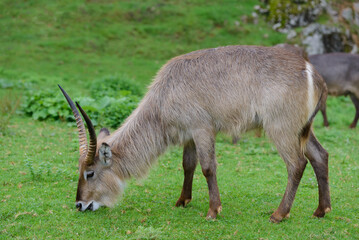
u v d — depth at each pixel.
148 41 32.44
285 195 9.33
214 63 9.41
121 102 18.19
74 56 29.75
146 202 10.54
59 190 10.86
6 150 13.72
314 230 8.93
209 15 34.72
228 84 9.20
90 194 9.34
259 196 11.18
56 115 17.88
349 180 12.69
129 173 9.58
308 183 12.30
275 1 34.88
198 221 9.30
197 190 11.64
